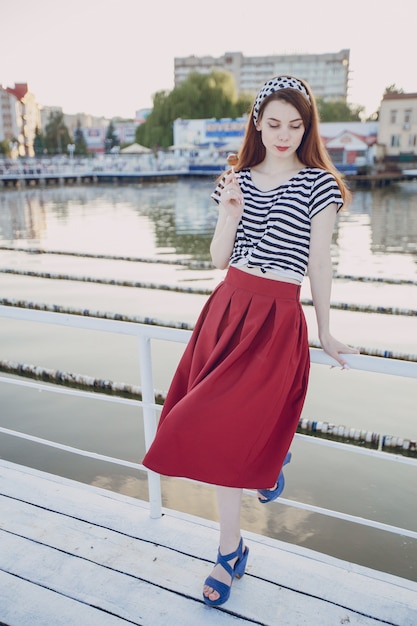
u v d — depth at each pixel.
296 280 1.75
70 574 2.02
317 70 107.88
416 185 51.12
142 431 5.28
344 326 8.59
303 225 1.73
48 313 2.33
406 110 58.41
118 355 7.36
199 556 2.10
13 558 2.10
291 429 1.80
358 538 3.62
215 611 1.86
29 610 1.87
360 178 50.56
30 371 6.91
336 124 55.78
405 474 4.47
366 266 13.84
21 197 37.66
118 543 2.18
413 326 8.56
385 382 6.40
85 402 5.93
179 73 112.12
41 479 2.62
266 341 1.71
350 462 4.67
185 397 1.74
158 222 23.44
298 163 1.83
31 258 15.20
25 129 112.56
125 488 4.27
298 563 2.07
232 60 109.44
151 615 1.84
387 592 1.93
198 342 1.86
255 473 1.78
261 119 1.77
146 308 9.70
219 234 1.87
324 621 1.81
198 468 1.75
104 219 24.59
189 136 62.00
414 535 1.91
